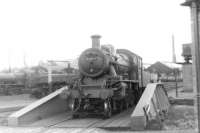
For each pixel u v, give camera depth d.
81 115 15.43
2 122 13.87
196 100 6.35
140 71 21.09
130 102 18.80
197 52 6.35
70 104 16.75
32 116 13.77
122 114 15.73
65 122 13.43
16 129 11.88
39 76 33.12
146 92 13.54
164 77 54.47
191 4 6.46
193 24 6.38
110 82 14.83
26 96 33.41
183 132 10.20
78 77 15.59
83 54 15.47
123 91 15.07
